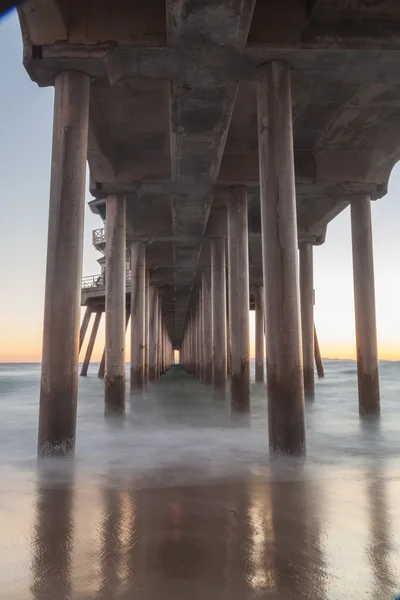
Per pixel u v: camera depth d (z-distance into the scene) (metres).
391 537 3.88
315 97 10.54
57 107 7.86
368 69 8.08
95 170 12.85
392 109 11.02
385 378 44.44
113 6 7.64
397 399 19.61
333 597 2.93
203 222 16.48
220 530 4.05
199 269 26.88
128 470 6.34
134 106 10.86
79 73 7.91
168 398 19.83
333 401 18.30
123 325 13.40
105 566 3.36
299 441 7.10
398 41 7.57
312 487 5.40
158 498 5.02
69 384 7.26
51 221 7.52
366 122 11.62
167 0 6.52
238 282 13.29
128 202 17.23
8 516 4.45
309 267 19.11
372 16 7.62
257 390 24.56
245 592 2.98
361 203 13.45
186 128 9.95
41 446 7.15
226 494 5.14
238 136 12.75
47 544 3.77
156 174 13.10
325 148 13.00
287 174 7.52
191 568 3.32
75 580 3.16
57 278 7.36
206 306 25.23
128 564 3.39
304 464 6.62
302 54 7.64
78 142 7.73
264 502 4.83
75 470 6.36
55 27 7.55
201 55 7.68
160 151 13.16
